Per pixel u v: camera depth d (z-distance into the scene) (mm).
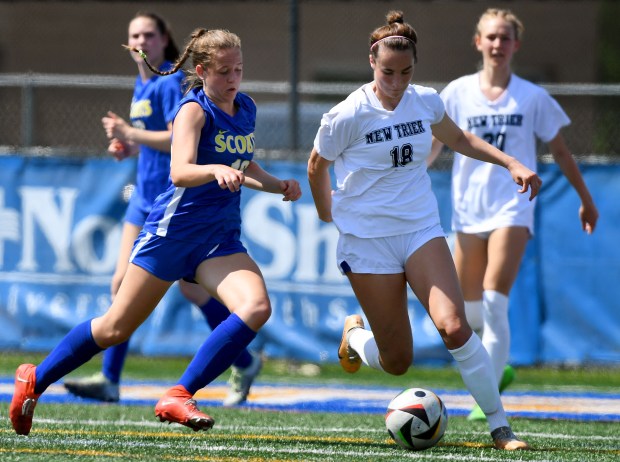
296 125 35312
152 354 34281
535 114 22906
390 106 16672
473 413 22141
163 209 16250
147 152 23406
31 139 36531
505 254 21891
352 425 20812
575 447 17797
